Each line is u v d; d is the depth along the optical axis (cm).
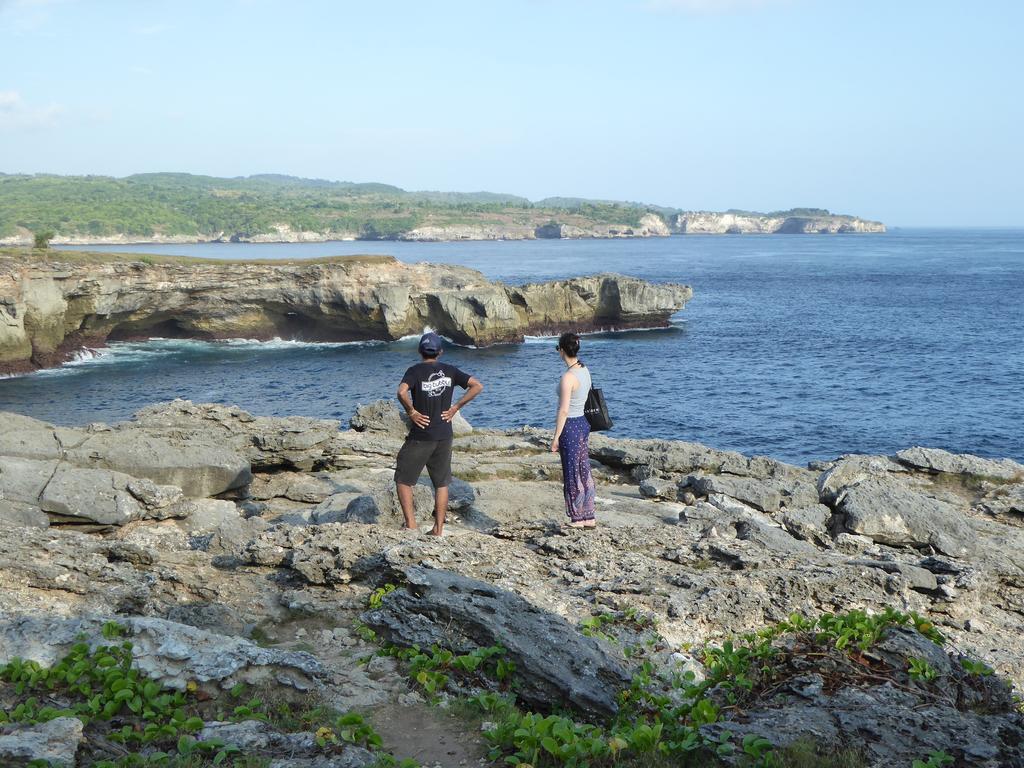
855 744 505
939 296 10819
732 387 5038
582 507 977
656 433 3912
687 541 948
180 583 759
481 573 766
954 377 5203
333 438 1538
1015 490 1320
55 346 5806
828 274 15100
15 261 5538
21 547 748
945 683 609
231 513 1169
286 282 6919
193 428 1507
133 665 559
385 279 7131
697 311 9362
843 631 658
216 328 7100
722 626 726
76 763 451
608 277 7725
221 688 560
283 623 714
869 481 1156
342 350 6806
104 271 6041
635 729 518
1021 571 956
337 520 1103
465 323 6944
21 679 538
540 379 5428
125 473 1215
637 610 723
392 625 658
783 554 899
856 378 5250
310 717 541
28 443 1226
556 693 583
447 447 917
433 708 569
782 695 594
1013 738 529
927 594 860
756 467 1458
